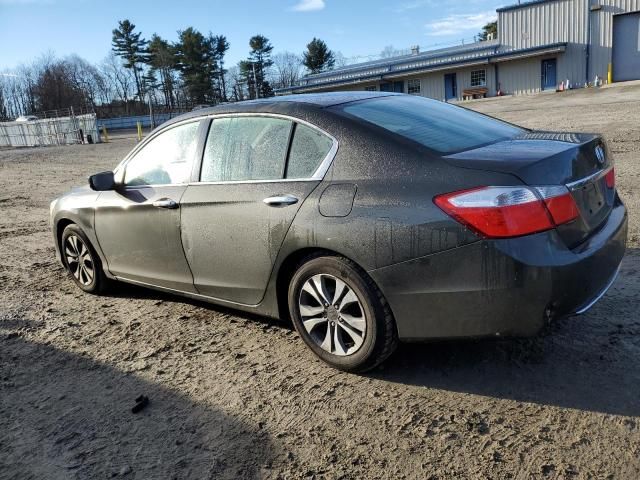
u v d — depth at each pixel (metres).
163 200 4.05
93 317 4.62
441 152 3.02
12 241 7.74
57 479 2.62
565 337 3.50
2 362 3.88
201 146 3.96
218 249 3.75
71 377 3.60
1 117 92.81
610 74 37.06
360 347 3.19
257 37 82.62
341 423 2.87
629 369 3.09
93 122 39.09
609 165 3.41
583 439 2.57
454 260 2.77
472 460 2.51
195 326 4.25
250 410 3.05
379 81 46.62
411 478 2.44
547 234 2.71
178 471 2.61
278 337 3.93
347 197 3.10
